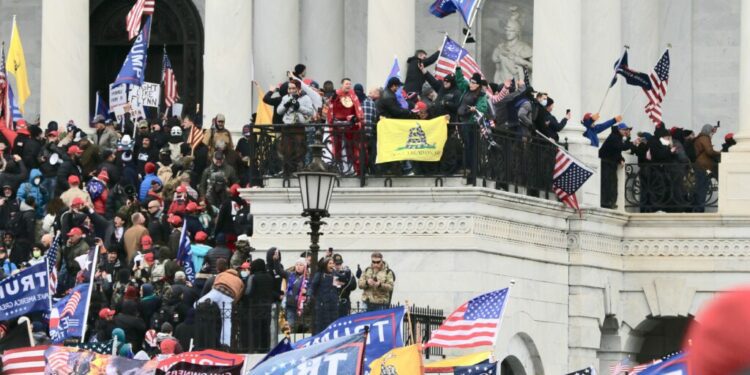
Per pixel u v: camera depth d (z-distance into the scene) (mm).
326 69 85250
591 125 73125
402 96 66625
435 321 62500
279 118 67875
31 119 99312
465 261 64625
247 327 58562
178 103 89812
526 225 68438
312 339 46094
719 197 74000
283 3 81750
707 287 74062
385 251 65438
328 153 65938
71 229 66875
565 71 73938
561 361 70750
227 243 67000
